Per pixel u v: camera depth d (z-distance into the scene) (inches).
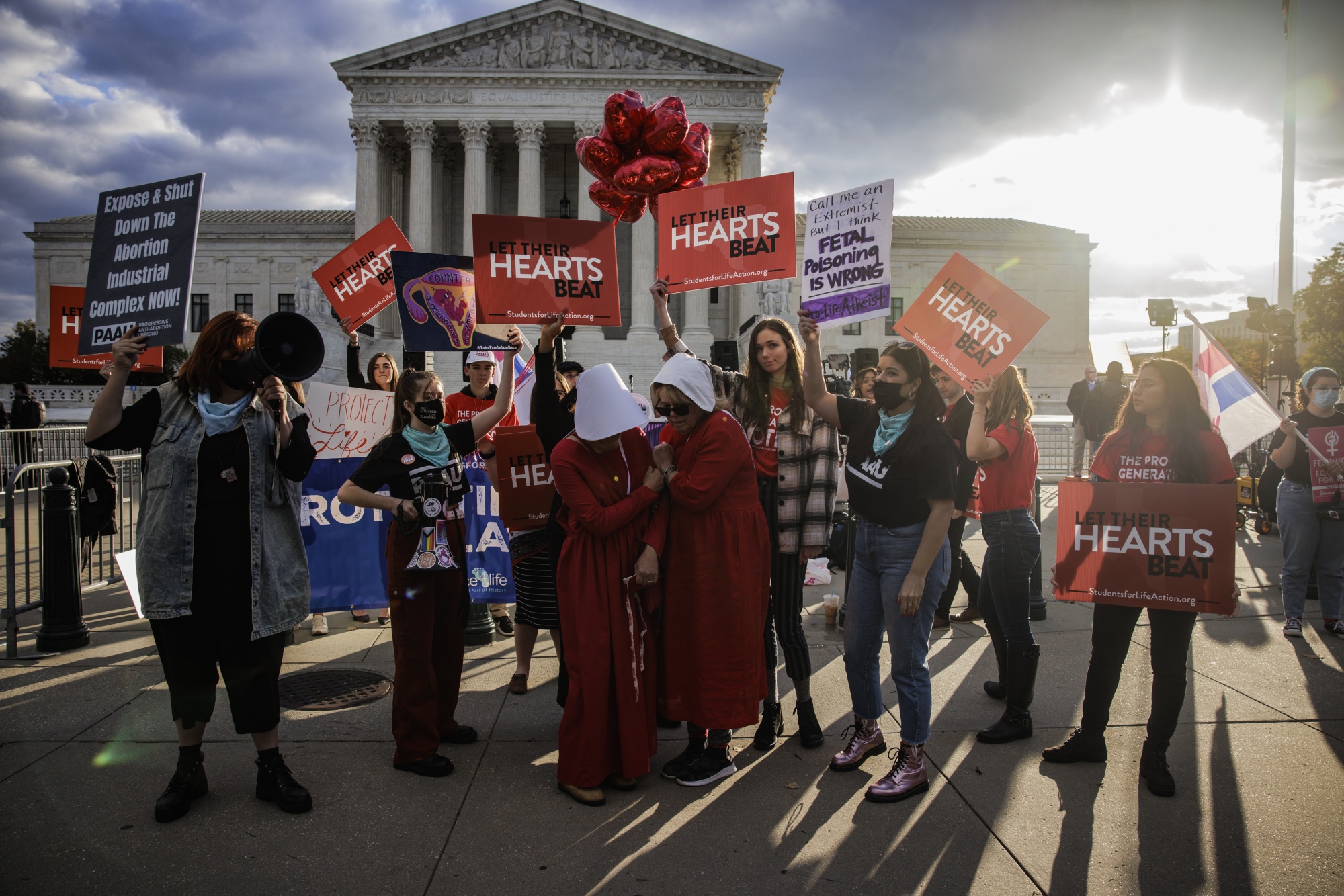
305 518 250.1
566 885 119.3
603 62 1585.9
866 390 319.3
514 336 184.2
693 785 150.8
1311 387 243.0
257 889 117.6
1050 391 1900.8
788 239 195.2
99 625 257.8
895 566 149.2
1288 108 653.9
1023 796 145.1
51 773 153.7
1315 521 234.8
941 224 2262.6
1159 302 550.6
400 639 156.6
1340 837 130.3
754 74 1594.5
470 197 1567.4
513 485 190.1
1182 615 150.3
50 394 1381.6
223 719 181.8
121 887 117.8
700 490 147.6
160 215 151.6
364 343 1365.7
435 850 128.6
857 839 131.6
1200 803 141.6
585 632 146.9
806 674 167.8
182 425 140.9
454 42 1572.3
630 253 1712.6
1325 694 190.5
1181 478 155.7
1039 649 169.9
